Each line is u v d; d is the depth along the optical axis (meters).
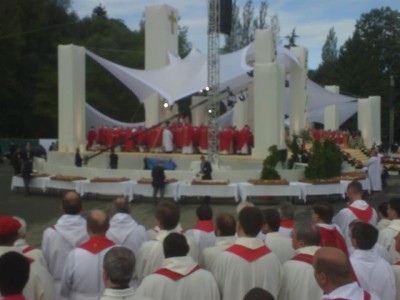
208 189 21.94
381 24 76.00
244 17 75.25
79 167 25.98
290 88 37.62
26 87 58.03
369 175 26.38
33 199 23.22
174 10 36.59
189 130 30.03
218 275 5.02
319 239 5.17
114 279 3.91
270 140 27.23
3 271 3.76
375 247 5.89
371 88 67.44
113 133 32.25
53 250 6.02
